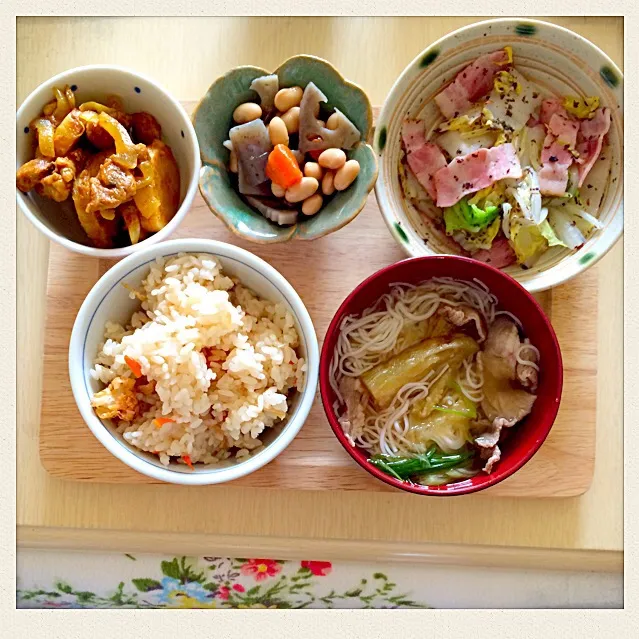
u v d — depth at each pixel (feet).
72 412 1.46
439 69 1.39
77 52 1.53
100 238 1.36
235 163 1.40
